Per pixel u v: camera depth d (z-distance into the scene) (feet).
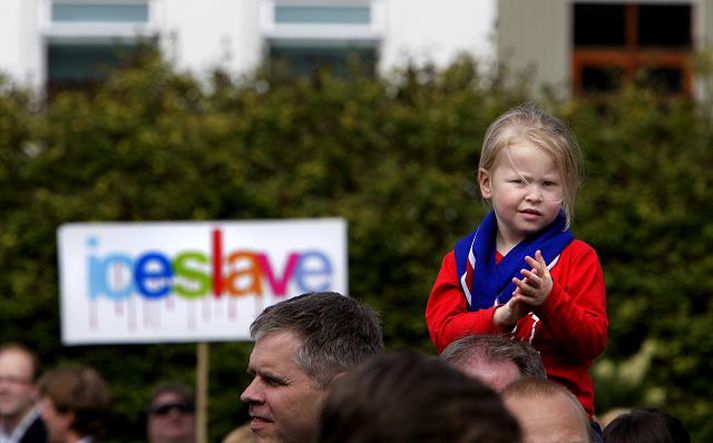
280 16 101.09
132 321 72.02
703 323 86.43
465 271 31.12
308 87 89.51
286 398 26.58
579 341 28.60
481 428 15.42
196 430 66.13
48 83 95.40
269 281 71.36
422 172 87.10
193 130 87.86
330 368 26.53
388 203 86.69
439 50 94.94
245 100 89.15
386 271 86.69
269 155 88.33
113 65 101.81
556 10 101.71
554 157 29.78
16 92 89.92
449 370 16.03
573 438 23.82
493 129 30.68
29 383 64.64
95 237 72.23
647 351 83.92
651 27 102.68
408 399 15.56
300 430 26.58
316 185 87.76
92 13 101.65
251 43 100.68
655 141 89.25
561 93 99.50
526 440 23.54
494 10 100.48
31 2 101.14
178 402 61.93
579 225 86.74
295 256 71.67
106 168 88.22
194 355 87.35
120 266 72.23
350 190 88.53
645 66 99.09
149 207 87.45
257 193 86.89
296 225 71.61
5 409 64.39
